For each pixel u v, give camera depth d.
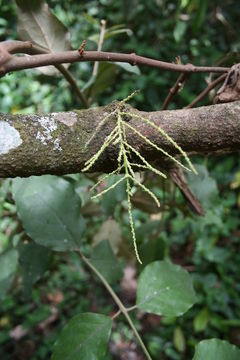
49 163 0.30
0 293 0.49
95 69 0.55
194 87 1.75
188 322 1.20
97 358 0.38
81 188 0.57
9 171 0.29
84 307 1.25
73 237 0.45
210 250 1.33
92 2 1.81
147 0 1.80
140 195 0.54
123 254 0.68
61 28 0.44
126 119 0.32
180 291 0.43
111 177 0.47
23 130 0.29
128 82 1.74
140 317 1.23
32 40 0.45
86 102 0.53
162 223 0.63
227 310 1.21
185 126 0.31
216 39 1.86
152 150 0.32
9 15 1.71
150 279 0.43
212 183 0.60
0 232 1.00
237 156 1.64
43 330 1.22
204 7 0.70
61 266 1.34
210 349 0.36
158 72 1.77
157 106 1.69
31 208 0.45
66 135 0.30
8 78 1.63
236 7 1.84
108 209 0.51
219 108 0.32
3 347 1.17
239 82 0.38
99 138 0.31
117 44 1.74
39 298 1.27
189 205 0.49
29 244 0.55
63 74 0.48
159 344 1.16
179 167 0.44
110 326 0.40
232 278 1.33
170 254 1.43
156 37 1.86
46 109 1.57
